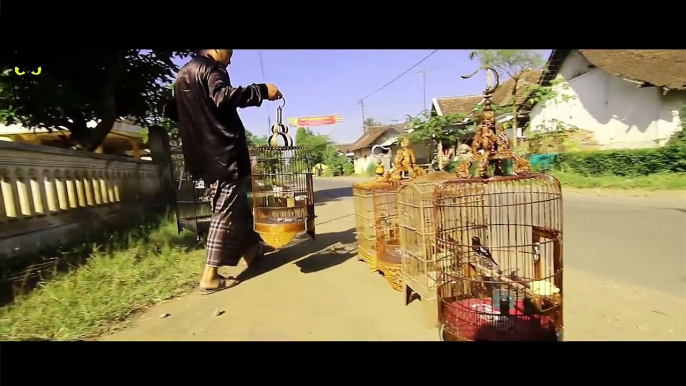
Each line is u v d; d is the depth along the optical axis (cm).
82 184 717
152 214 918
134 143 1575
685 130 1257
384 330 333
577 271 462
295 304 402
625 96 1540
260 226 486
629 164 1303
